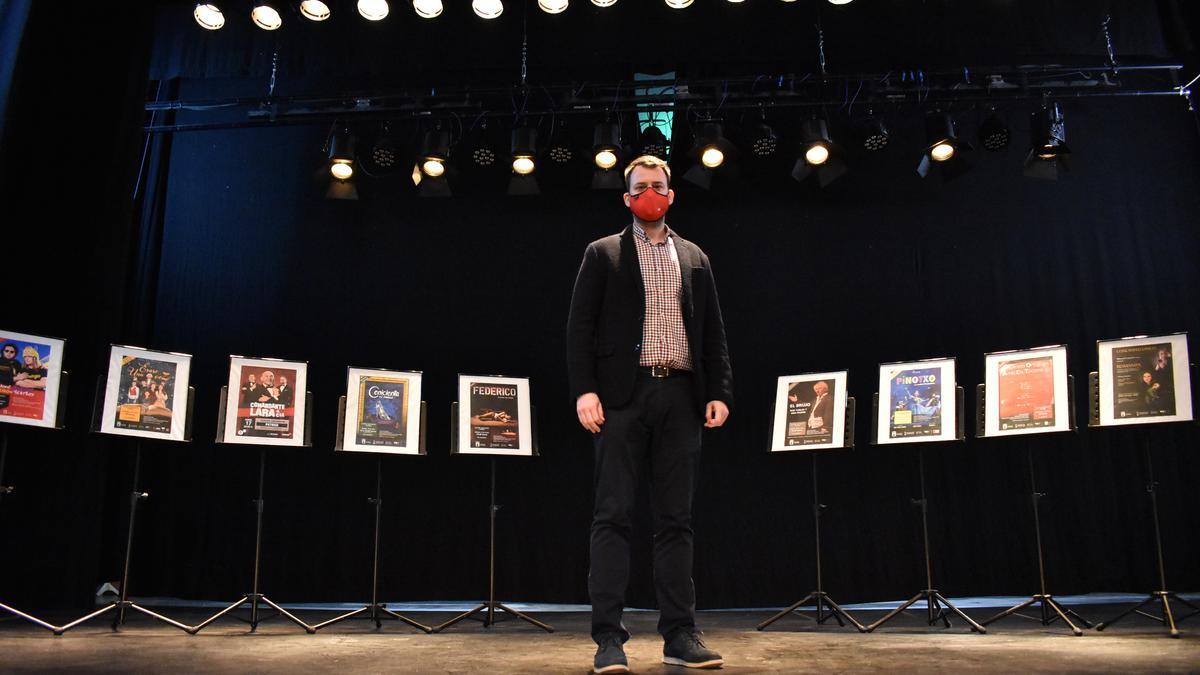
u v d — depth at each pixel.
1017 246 5.18
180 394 3.40
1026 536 4.76
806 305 5.18
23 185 4.23
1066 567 4.70
